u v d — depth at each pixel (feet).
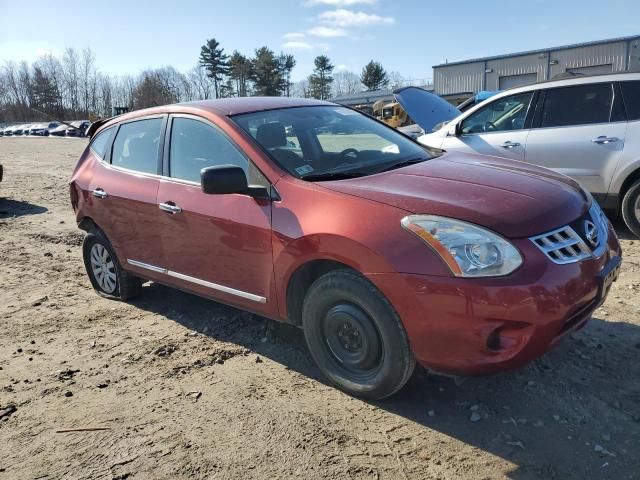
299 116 13.92
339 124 14.28
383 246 9.54
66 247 24.36
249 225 11.60
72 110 296.51
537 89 22.24
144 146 15.03
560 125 21.56
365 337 10.27
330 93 309.83
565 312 9.00
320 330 11.10
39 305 17.06
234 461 9.23
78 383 12.13
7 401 11.50
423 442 9.50
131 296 16.84
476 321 8.93
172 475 8.98
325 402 10.85
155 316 15.72
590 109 21.03
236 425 10.23
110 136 16.62
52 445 9.95
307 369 12.19
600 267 10.03
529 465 8.79
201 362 12.76
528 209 9.62
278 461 9.18
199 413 10.69
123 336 14.49
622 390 10.59
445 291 9.05
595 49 127.95
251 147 12.17
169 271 14.15
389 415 10.32
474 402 10.54
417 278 9.24
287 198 11.19
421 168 11.95
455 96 123.44
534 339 8.86
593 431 9.50
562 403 10.30
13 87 300.61
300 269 11.02
